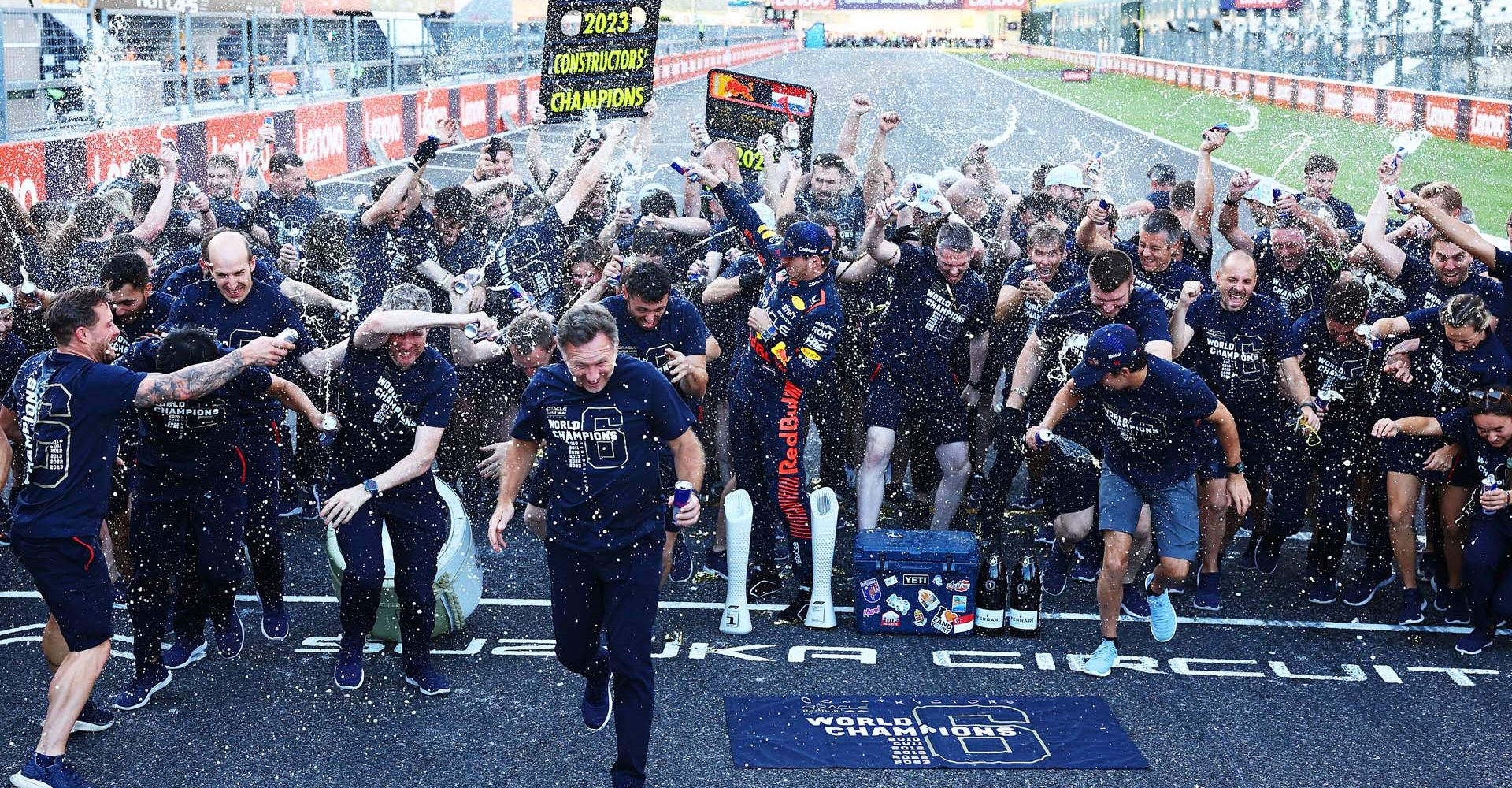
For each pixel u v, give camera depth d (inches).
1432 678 225.1
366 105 867.4
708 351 233.8
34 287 272.8
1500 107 923.4
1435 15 1059.3
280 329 218.7
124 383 186.4
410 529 211.9
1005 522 295.1
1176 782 189.9
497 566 270.4
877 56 2898.6
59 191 514.6
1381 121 1133.7
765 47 2731.3
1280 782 190.1
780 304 241.8
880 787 187.6
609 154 319.0
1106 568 224.1
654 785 187.5
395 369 209.2
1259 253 301.6
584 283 284.0
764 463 248.5
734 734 202.1
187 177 625.0
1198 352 251.6
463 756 195.6
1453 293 263.4
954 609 239.8
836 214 348.8
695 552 279.1
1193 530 225.6
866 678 222.7
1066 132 1125.7
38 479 183.0
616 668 179.2
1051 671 226.2
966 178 344.2
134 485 209.6
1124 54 2121.1
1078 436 248.5
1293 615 251.4
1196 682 222.5
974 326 276.1
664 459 247.3
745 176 386.9
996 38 3535.9
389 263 293.9
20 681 217.3
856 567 239.3
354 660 216.7
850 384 300.4
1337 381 249.9
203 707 210.2
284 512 297.7
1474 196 730.8
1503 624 246.1
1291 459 258.7
